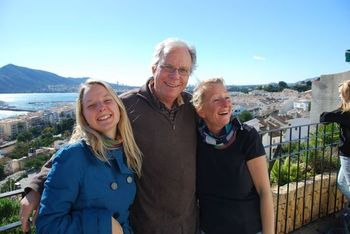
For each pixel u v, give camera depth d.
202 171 2.11
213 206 2.10
